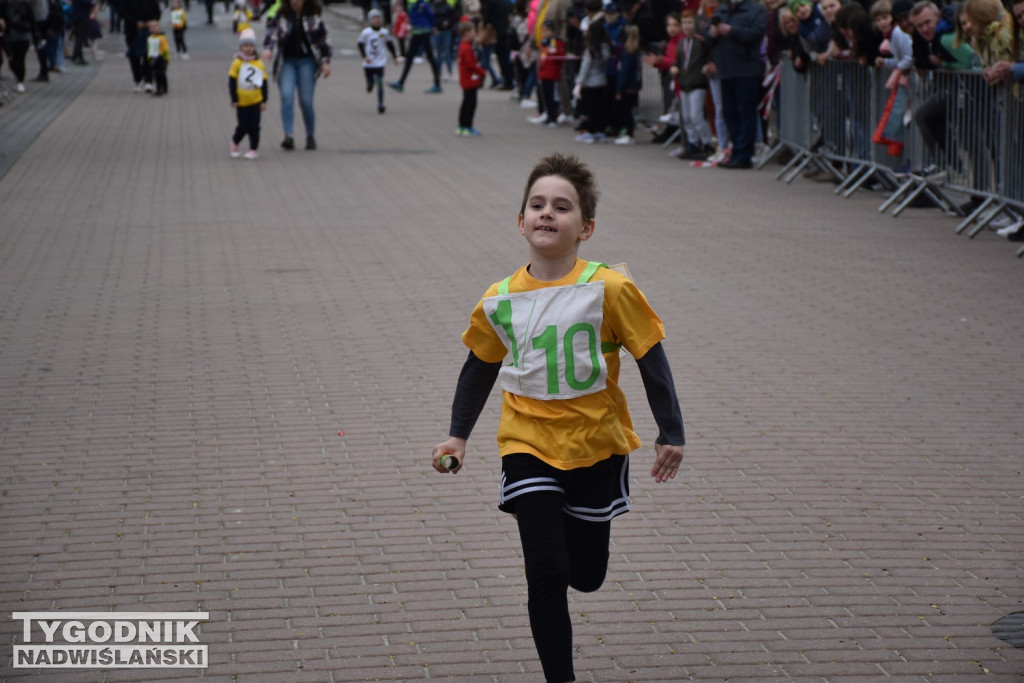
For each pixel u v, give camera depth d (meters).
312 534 5.26
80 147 18.08
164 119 21.73
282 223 12.61
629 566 4.95
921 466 6.03
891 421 6.68
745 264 10.63
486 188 15.00
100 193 14.27
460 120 20.70
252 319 8.88
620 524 5.38
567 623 3.61
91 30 33.69
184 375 7.57
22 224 12.37
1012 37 11.06
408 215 13.11
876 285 9.81
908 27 12.78
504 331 3.79
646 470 6.04
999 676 4.07
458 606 4.61
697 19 17.30
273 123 21.98
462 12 31.86
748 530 5.29
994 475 5.91
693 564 4.96
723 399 7.07
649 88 20.52
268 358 7.93
